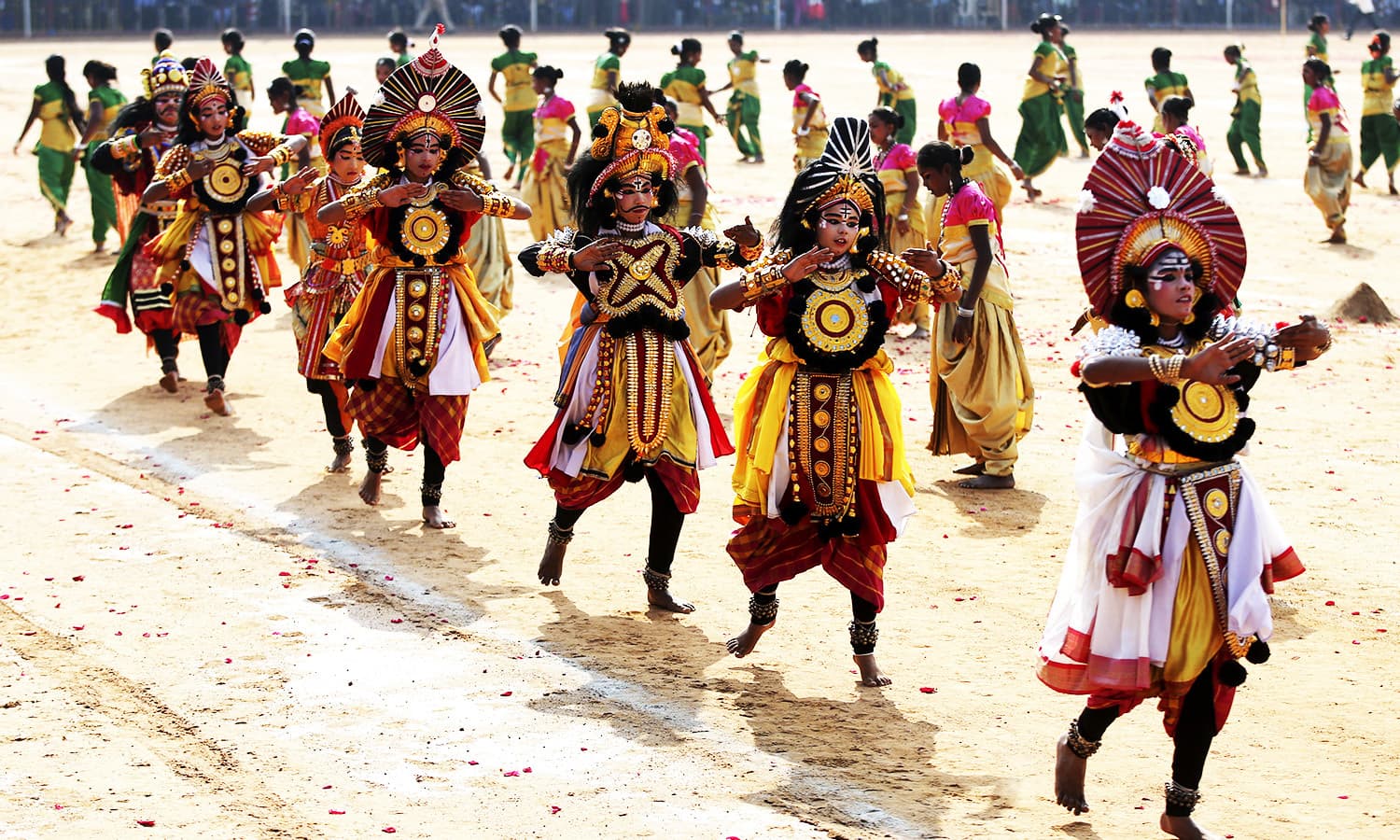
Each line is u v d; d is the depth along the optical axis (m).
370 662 13.91
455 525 17.98
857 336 13.22
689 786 11.55
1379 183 45.66
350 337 17.66
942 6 132.88
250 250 22.52
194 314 22.31
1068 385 24.73
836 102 67.06
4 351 27.66
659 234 14.95
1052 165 50.19
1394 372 25.03
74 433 21.98
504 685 13.43
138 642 14.26
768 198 42.75
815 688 13.47
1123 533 10.88
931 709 13.02
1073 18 133.62
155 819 10.91
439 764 11.89
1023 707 13.09
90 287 33.25
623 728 12.59
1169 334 11.25
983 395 19.06
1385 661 13.98
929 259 13.41
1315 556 16.75
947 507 18.73
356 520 18.09
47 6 123.50
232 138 22.23
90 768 11.70
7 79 78.44
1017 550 17.17
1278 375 24.89
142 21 125.56
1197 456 10.80
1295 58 94.94
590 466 15.10
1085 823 11.04
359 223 17.53
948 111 32.50
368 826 10.88
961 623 15.02
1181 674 10.73
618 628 14.82
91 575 16.08
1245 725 12.69
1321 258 34.50
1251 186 44.66
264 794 11.34
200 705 12.92
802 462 13.30
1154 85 47.47
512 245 37.56
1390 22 129.62
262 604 15.31
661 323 14.88
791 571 13.66
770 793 11.43
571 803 11.27
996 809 11.23
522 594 15.73
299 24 128.00
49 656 13.89
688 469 15.02
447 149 17.39
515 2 131.25
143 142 23.69
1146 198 11.20
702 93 46.78
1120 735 12.66
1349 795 11.45
